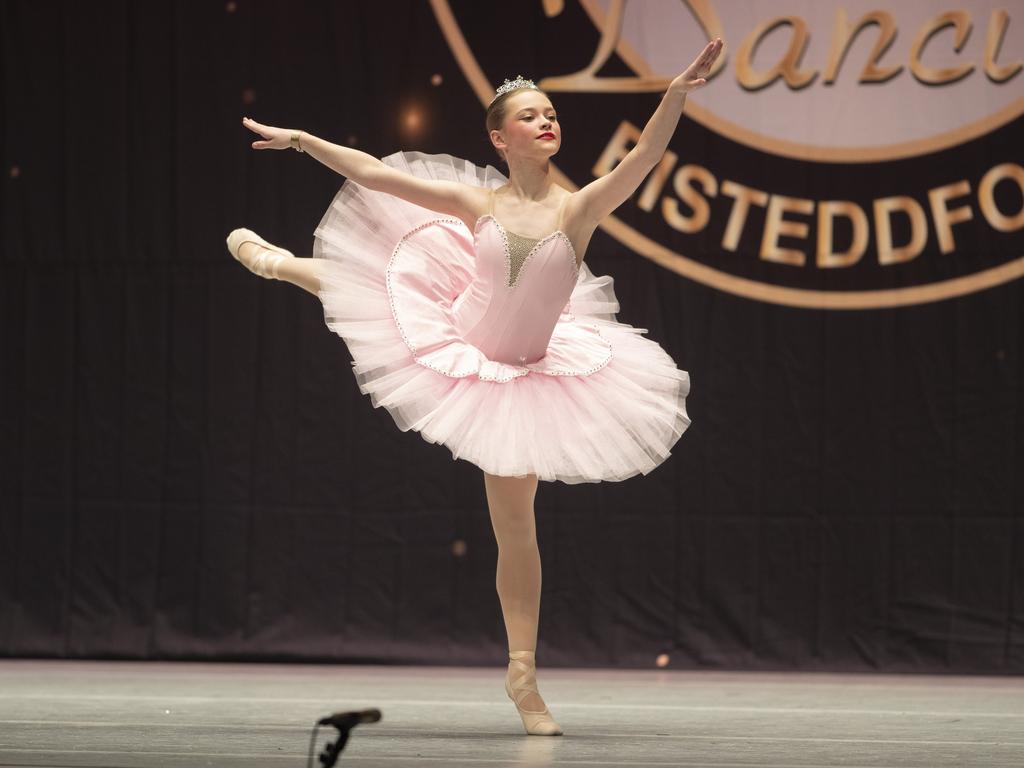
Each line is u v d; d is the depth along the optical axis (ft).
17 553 59.62
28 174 60.23
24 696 44.75
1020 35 56.24
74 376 59.82
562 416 34.76
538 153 34.42
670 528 57.26
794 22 56.85
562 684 52.19
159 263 59.62
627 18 57.52
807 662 56.39
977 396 56.29
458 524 57.98
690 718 39.55
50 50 60.18
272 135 34.71
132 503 59.26
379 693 47.44
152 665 57.77
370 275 35.96
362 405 58.65
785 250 57.06
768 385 57.06
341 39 58.90
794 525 56.80
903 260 56.59
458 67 58.29
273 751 29.53
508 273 33.96
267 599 58.44
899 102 56.49
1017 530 55.98
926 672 55.93
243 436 58.95
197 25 59.67
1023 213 56.18
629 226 57.77
